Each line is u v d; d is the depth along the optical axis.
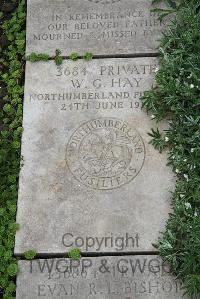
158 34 1.88
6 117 1.89
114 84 1.82
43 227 1.67
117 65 1.84
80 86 1.83
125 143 1.75
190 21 1.81
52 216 1.68
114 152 1.74
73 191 1.70
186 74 1.76
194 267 1.55
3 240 1.68
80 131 1.77
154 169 1.71
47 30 1.92
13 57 1.97
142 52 1.86
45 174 1.73
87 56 1.85
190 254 1.56
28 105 1.82
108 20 1.91
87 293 1.59
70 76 1.84
